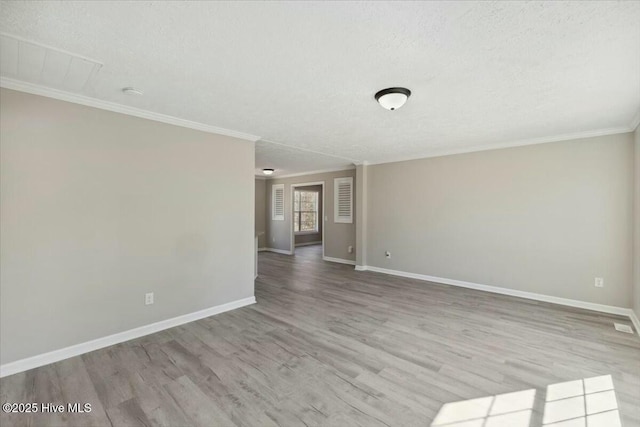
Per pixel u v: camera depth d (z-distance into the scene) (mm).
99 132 2744
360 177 6262
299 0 1386
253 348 2748
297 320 3455
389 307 3916
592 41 1722
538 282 4223
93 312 2721
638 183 3252
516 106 2832
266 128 3641
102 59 1965
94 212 2723
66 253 2570
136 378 2252
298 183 8297
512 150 4414
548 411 1907
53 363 2471
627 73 2129
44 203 2457
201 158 3512
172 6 1433
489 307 3906
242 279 3965
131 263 2959
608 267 3715
